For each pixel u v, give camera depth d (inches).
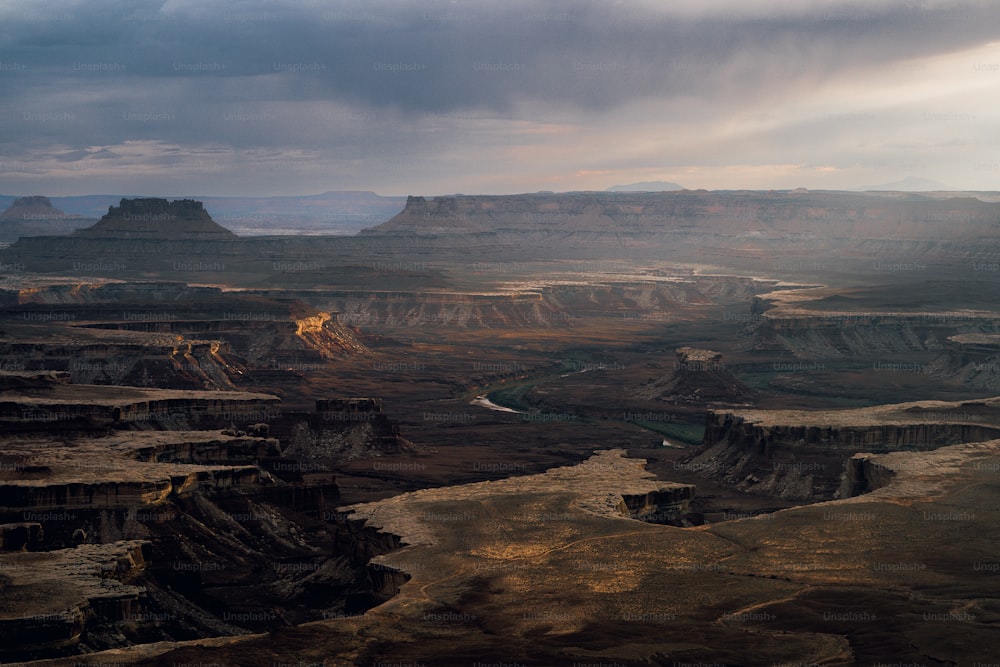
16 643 4365.2
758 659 4224.9
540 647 4318.4
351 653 4264.3
